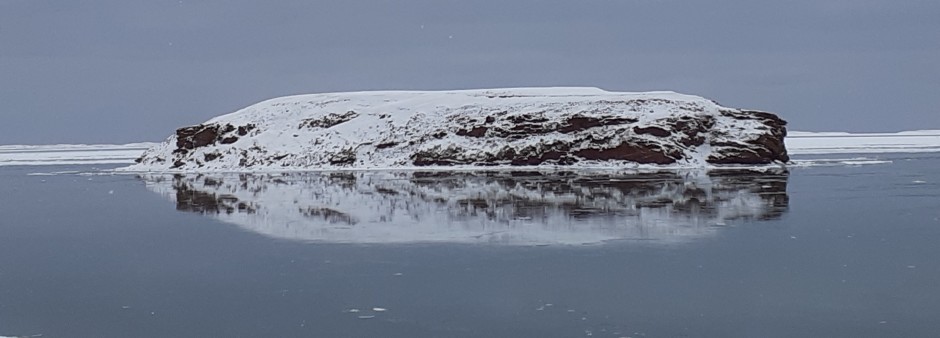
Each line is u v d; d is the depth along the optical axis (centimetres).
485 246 1634
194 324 1040
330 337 962
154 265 1509
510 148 4669
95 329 1027
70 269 1489
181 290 1264
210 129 5503
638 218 2045
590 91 5903
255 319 1057
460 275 1330
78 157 10000
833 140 14075
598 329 981
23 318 1091
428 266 1417
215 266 1475
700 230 1825
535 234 1792
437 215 2189
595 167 4384
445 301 1142
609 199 2539
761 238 1697
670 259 1453
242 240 1811
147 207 2700
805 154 6969
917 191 2803
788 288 1202
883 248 1553
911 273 1303
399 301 1146
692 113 4747
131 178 4462
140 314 1105
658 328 983
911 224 1905
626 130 4578
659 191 2817
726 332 961
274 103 5809
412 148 4900
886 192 2761
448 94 5697
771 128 4725
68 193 3456
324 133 5244
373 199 2700
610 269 1363
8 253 1711
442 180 3597
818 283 1235
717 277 1287
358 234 1850
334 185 3422
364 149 4984
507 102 5238
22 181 4466
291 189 3253
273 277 1346
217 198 2931
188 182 3938
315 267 1430
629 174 3788
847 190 2834
